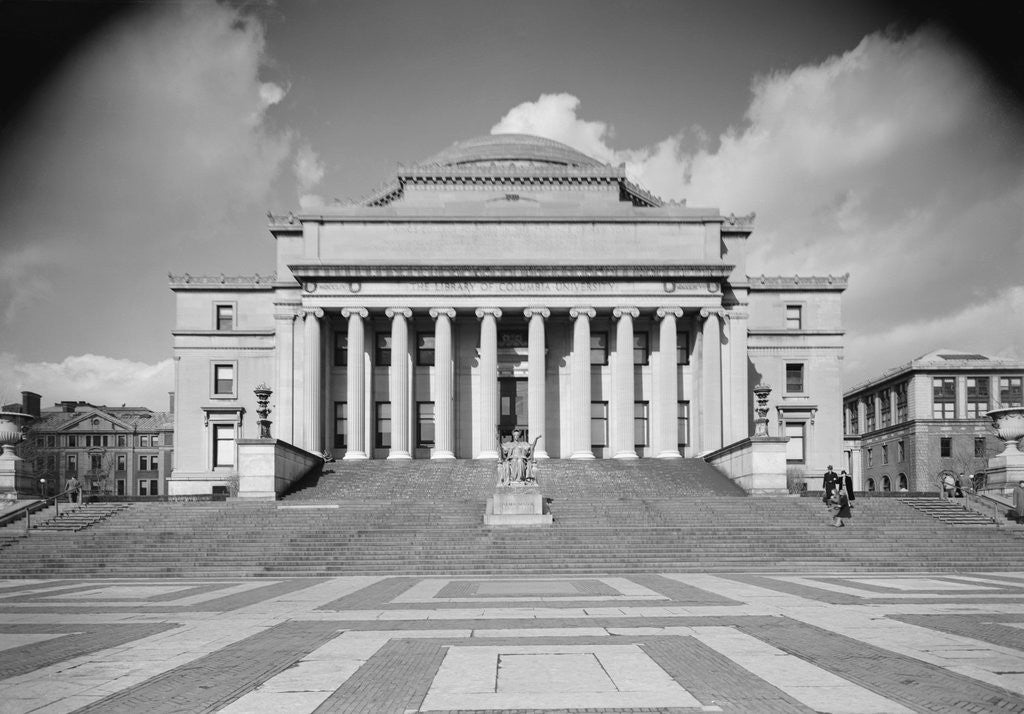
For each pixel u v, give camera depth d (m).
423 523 40.81
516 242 70.31
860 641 16.33
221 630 18.27
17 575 33.03
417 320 71.44
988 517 41.91
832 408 75.38
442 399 67.19
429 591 25.86
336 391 71.50
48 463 124.44
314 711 11.58
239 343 76.12
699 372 69.81
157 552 35.44
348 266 66.88
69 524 42.06
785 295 77.38
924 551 35.25
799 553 34.88
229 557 34.59
